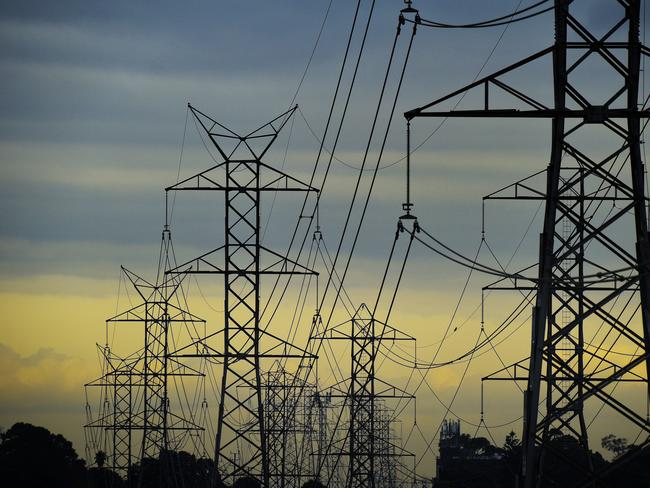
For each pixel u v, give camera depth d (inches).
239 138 4874.5
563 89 3120.1
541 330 3196.4
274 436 5831.7
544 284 3189.0
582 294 3432.6
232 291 4867.1
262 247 4889.3
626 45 3122.5
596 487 3221.0
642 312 3102.9
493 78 2992.1
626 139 3127.5
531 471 3206.2
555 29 3139.8
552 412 4030.5
